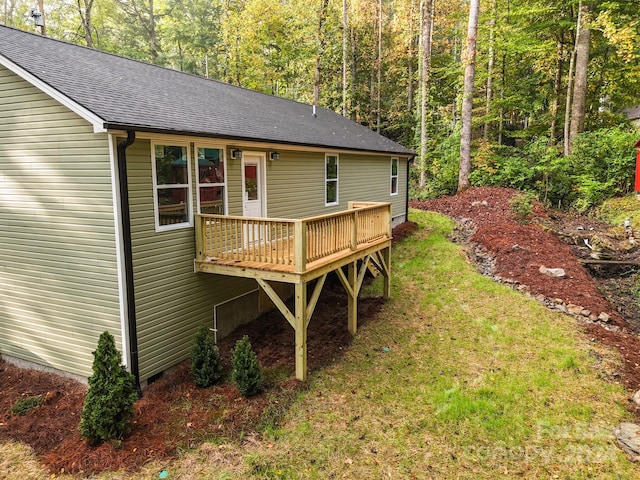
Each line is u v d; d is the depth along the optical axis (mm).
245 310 8414
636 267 10352
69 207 6102
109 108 5555
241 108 9516
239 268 6457
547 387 5902
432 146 23266
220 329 7723
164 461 4672
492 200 16047
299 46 23969
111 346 5047
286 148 8742
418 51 25609
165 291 6469
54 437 5258
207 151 7094
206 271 6816
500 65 21688
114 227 5719
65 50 7645
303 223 5898
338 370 6562
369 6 27328
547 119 21344
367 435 5098
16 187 6574
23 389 6539
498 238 12242
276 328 8258
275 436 5090
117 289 5859
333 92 26812
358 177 12898
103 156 5625
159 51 30734
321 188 10938
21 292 6922
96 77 6844
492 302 8781
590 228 13172
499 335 7445
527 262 10430
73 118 5793
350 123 15758
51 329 6715
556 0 17859
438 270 10781
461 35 24625
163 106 6801
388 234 9273
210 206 7270
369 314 8688
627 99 19891
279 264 6320
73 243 6176
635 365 6336
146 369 6188
